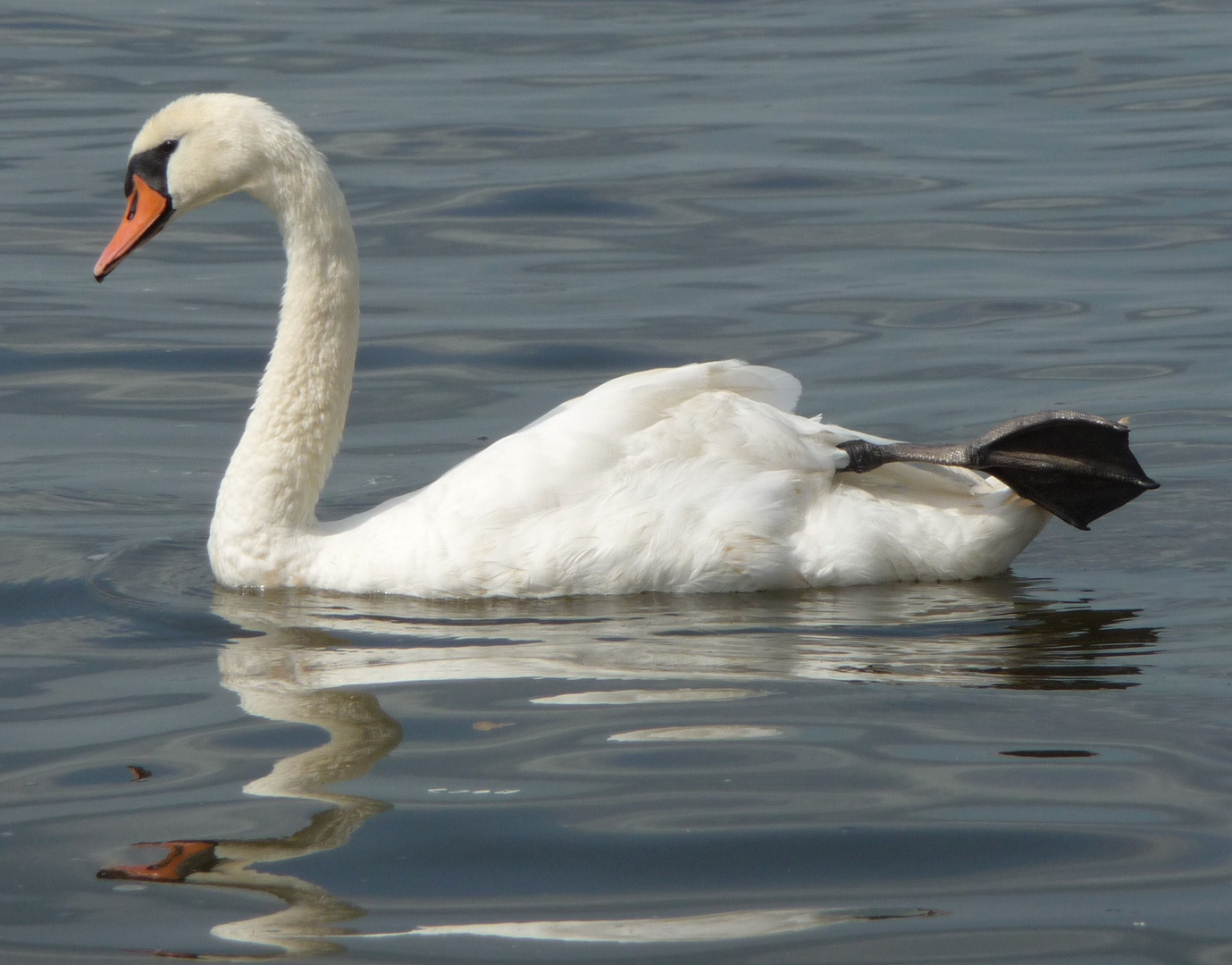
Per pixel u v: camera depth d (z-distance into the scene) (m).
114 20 33.09
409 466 15.66
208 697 10.16
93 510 14.62
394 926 7.44
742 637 11.12
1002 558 12.48
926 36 32.06
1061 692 9.93
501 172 24.25
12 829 8.41
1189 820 8.22
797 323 19.05
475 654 10.88
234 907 7.62
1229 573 12.41
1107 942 7.21
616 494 12.12
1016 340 18.39
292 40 31.58
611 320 19.23
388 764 9.06
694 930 7.37
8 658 11.02
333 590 12.51
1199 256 20.66
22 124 26.19
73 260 21.28
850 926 7.38
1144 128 25.77
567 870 7.87
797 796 8.56
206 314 19.80
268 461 12.71
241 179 13.02
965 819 8.29
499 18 34.00
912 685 10.09
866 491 12.54
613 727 9.48
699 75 29.30
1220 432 15.73
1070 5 34.59
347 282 13.01
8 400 17.36
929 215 22.41
